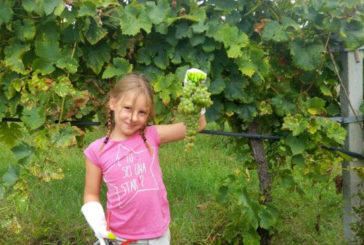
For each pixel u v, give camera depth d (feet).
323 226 12.26
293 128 9.46
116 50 9.91
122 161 8.00
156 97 9.66
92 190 8.32
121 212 8.00
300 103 9.86
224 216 11.24
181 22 9.43
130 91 7.70
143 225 7.95
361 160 10.38
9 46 9.34
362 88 10.16
